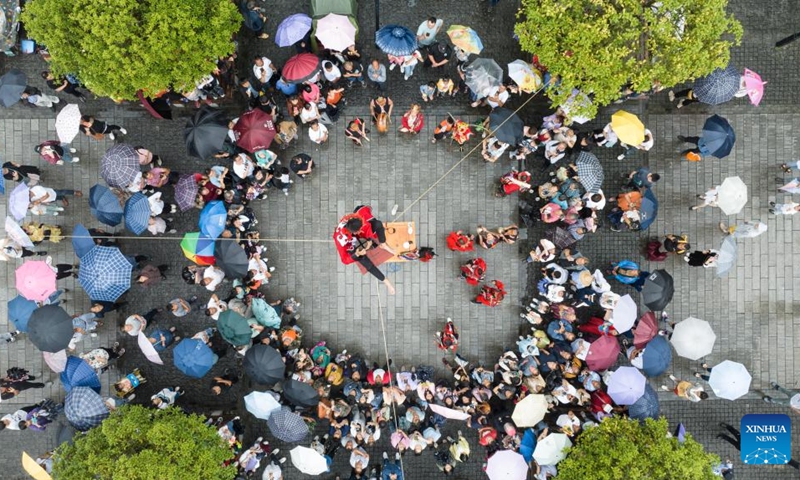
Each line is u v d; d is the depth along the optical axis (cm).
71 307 1395
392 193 1411
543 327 1407
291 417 1209
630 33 1093
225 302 1300
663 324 1435
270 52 1390
